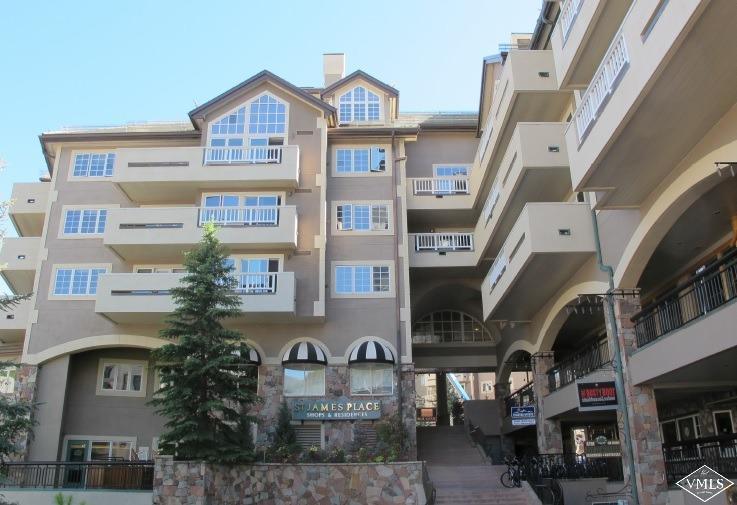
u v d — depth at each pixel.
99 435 28.23
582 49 17.83
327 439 26.81
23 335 30.30
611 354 19.41
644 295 23.75
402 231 29.75
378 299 28.81
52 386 27.70
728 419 20.98
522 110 24.39
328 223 29.94
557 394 24.61
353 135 30.91
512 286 23.55
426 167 33.28
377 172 30.77
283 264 28.02
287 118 30.28
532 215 20.73
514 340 30.52
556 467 22.91
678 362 15.84
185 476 18.95
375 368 27.83
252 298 26.53
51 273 29.12
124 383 29.22
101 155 30.98
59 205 30.20
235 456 19.95
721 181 15.45
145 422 28.84
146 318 27.64
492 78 30.36
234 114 30.30
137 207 29.73
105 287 27.00
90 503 21.05
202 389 20.70
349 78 34.00
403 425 26.66
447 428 32.72
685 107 13.86
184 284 26.81
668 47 12.16
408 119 34.53
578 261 21.25
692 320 15.29
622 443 18.58
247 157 28.89
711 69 12.73
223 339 21.66
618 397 18.61
